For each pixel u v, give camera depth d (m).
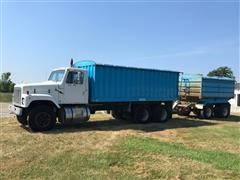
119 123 17.33
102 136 12.73
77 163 8.55
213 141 12.50
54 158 8.97
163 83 18.33
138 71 17.06
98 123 17.12
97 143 11.23
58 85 14.25
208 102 21.41
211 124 18.02
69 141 11.49
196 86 21.16
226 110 22.67
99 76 15.40
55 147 10.41
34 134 12.79
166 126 16.58
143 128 15.55
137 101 17.16
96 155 9.41
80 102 14.87
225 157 9.64
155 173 7.89
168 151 10.13
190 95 21.52
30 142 11.12
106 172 7.87
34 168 8.04
